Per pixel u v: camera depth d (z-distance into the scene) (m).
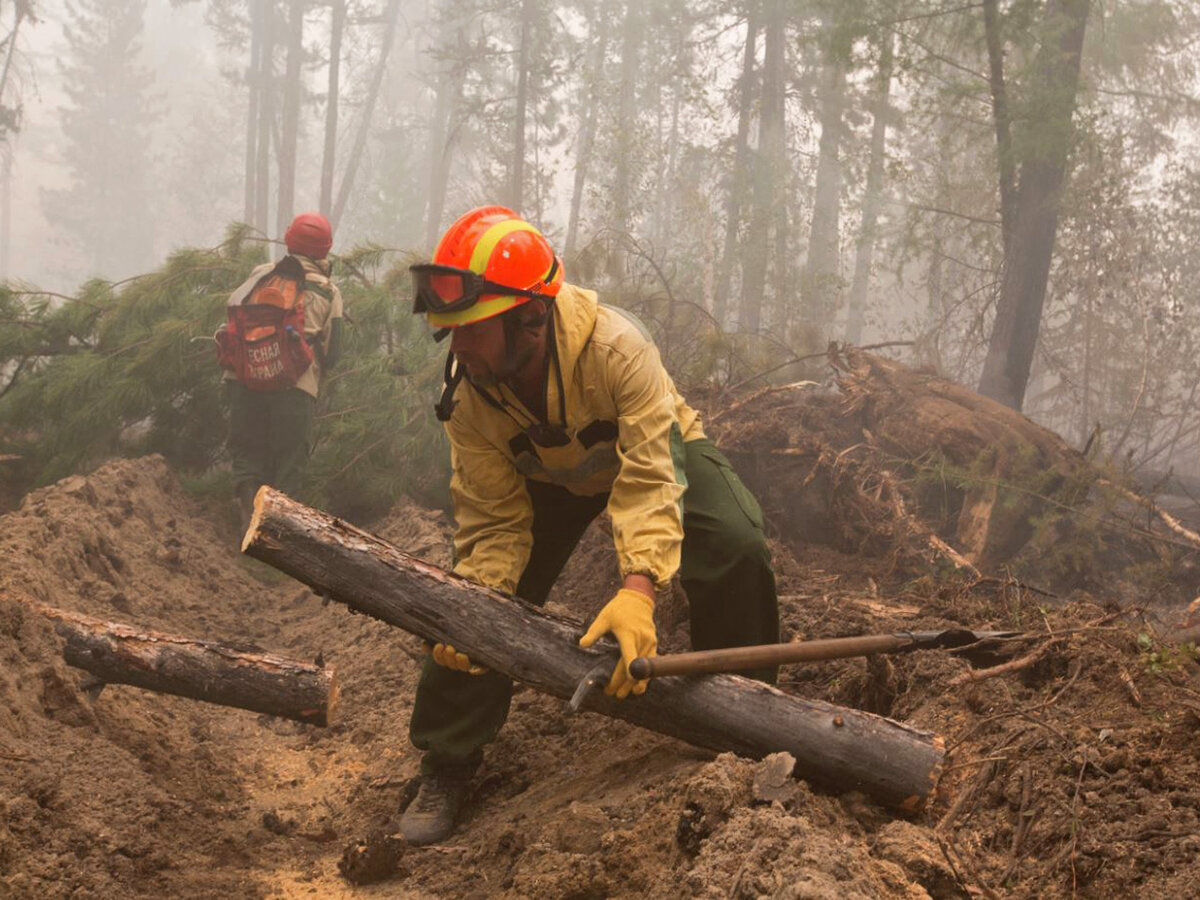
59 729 3.39
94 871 2.78
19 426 8.70
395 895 2.90
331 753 4.23
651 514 2.84
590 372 2.89
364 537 2.91
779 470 6.57
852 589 5.43
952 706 3.55
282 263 7.39
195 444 8.91
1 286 8.77
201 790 3.62
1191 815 2.63
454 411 3.12
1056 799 2.79
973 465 6.38
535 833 2.98
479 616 2.90
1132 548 6.57
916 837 2.54
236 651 3.64
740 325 14.38
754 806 2.53
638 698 2.89
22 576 4.41
